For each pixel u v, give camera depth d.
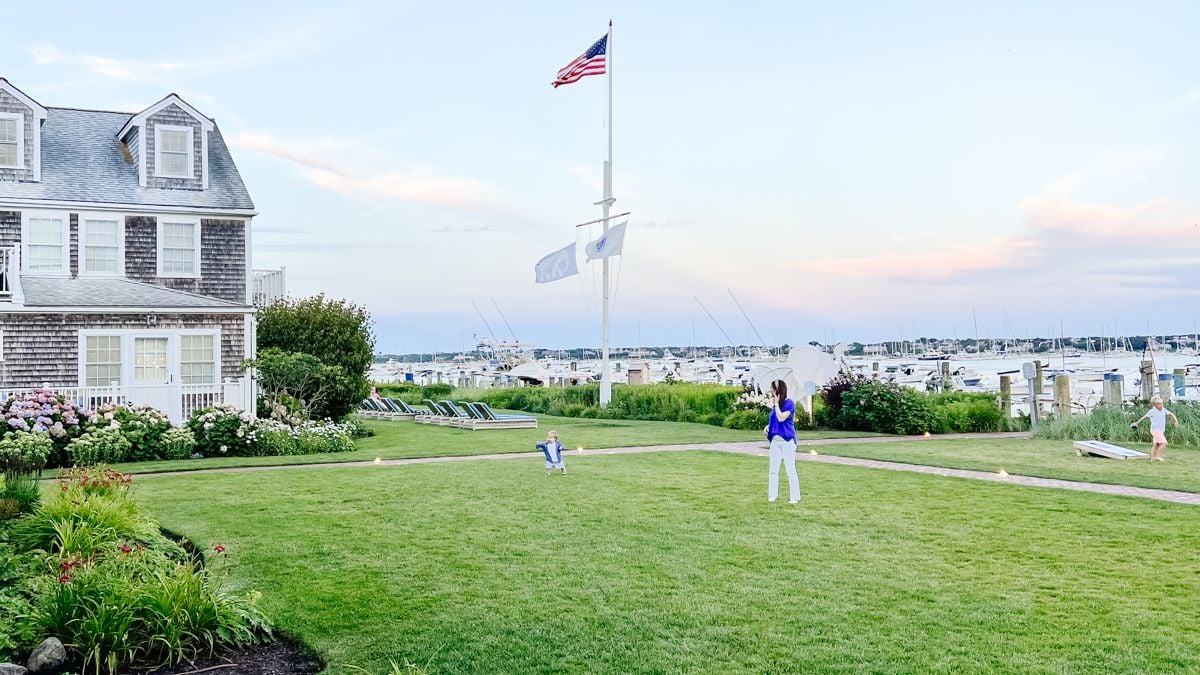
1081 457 20.00
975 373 67.88
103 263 27.62
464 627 7.89
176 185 28.80
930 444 23.42
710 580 9.30
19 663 6.78
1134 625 7.80
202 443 21.64
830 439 25.31
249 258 29.31
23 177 27.08
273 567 9.89
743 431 28.34
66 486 11.20
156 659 7.19
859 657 7.11
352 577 9.48
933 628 7.77
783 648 7.33
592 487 15.51
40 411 20.12
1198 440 22.98
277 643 7.63
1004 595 8.71
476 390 47.94
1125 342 115.62
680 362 102.19
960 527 11.87
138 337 26.25
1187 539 11.02
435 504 13.78
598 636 7.65
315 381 29.09
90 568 7.87
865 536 11.35
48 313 24.92
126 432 20.69
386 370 97.94
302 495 14.72
